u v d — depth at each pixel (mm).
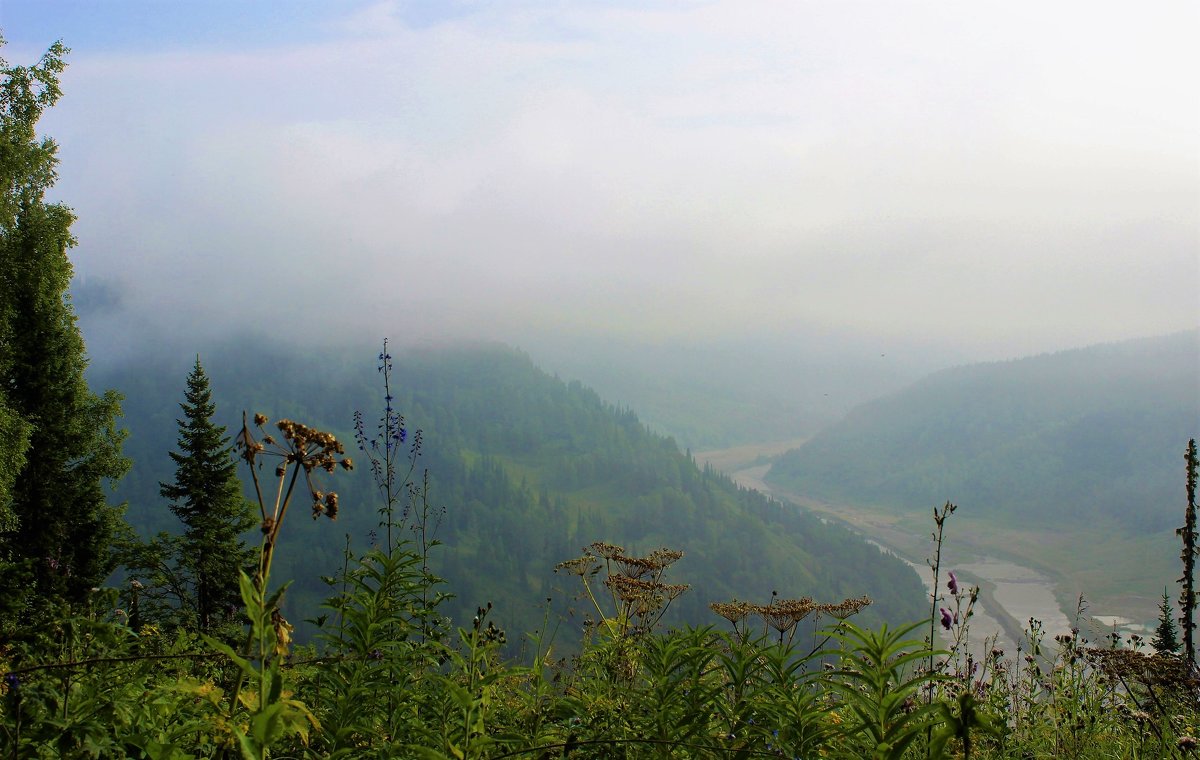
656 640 5371
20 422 27359
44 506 32406
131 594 5457
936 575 5609
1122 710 6324
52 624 4145
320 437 3555
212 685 3867
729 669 4816
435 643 4691
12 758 3213
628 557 9500
